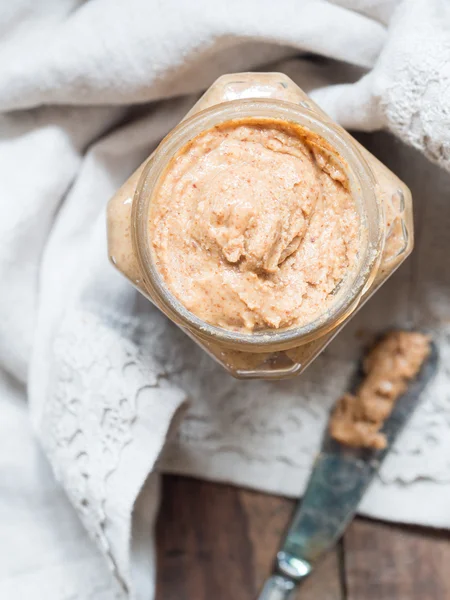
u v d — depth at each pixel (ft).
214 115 0.83
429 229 1.05
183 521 1.12
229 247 0.81
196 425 1.09
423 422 1.07
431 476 1.07
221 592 1.11
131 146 1.03
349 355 1.08
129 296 1.05
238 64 0.99
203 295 0.82
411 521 1.08
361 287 0.83
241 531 1.11
